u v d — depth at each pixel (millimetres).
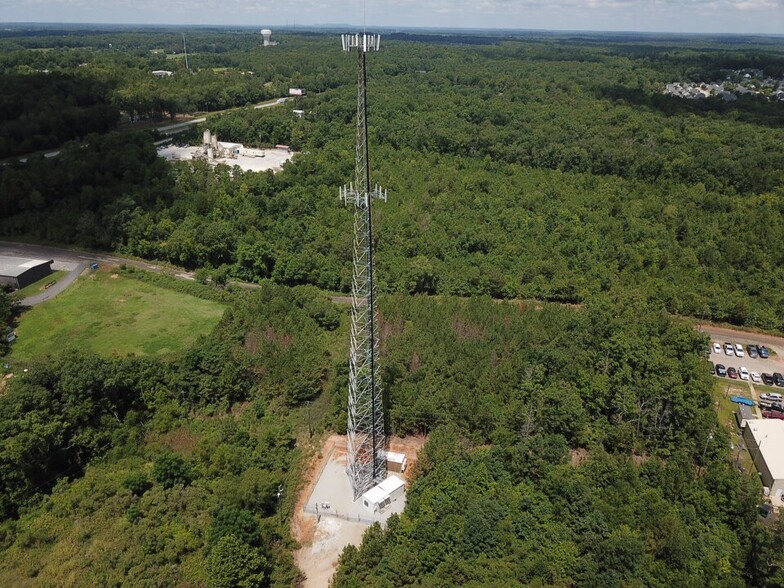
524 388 81625
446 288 120875
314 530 66250
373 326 67438
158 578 56781
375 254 126812
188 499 66500
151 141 180875
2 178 146500
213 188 150000
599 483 67125
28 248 135750
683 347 90500
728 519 64875
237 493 65438
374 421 71812
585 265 123312
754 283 116125
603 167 171875
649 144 178625
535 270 122500
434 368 86750
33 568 59406
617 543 56031
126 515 64750
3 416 71312
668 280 118188
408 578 55625
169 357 96250
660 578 54906
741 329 112062
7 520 67438
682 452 74188
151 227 132875
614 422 80875
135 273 126125
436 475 67875
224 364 87125
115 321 108438
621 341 86500
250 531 60281
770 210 134875
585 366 86500
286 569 60438
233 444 75250
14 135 178500
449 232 134375
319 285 124812
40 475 72438
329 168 164125
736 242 124562
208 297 118125
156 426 80000
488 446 78562
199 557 59406
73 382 76812
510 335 94875
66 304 113812
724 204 141500
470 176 164125
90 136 179625
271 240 132125
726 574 57469
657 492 65375
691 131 188750
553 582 55844
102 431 77875
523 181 163625
